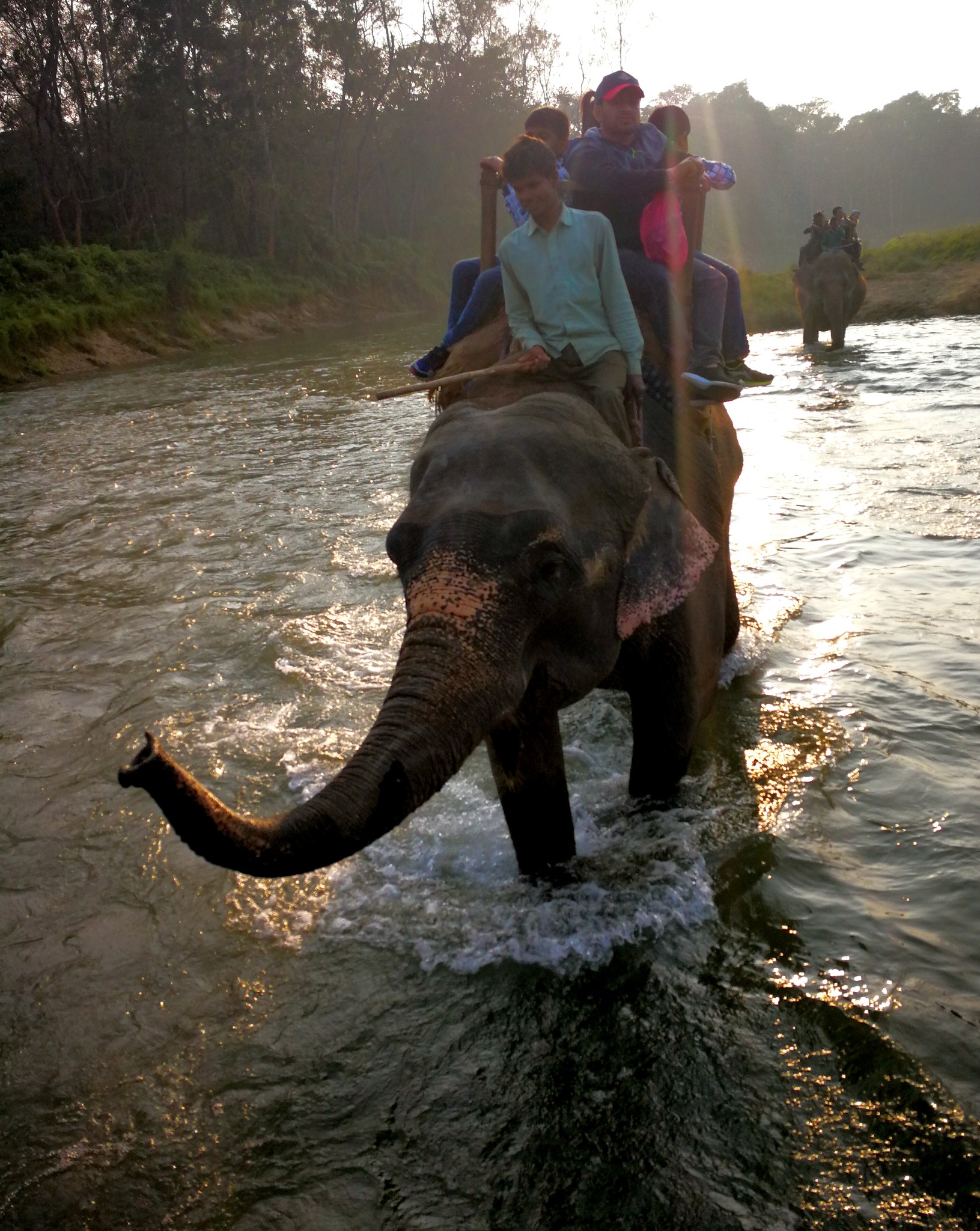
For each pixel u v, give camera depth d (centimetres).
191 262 3553
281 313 4016
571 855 361
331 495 962
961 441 959
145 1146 266
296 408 1653
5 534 923
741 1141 252
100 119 3994
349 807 217
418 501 288
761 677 512
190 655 589
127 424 1630
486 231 447
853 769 423
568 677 299
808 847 373
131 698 536
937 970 305
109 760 474
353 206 5606
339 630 608
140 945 347
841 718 464
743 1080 270
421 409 1481
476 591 262
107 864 396
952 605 581
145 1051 299
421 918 347
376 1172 253
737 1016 293
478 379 357
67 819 429
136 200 3997
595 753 455
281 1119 271
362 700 513
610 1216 236
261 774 448
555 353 350
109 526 920
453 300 463
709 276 417
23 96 3662
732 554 698
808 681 504
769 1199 236
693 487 400
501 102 5653
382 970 324
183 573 749
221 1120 272
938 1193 233
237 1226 242
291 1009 311
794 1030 285
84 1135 271
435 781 235
